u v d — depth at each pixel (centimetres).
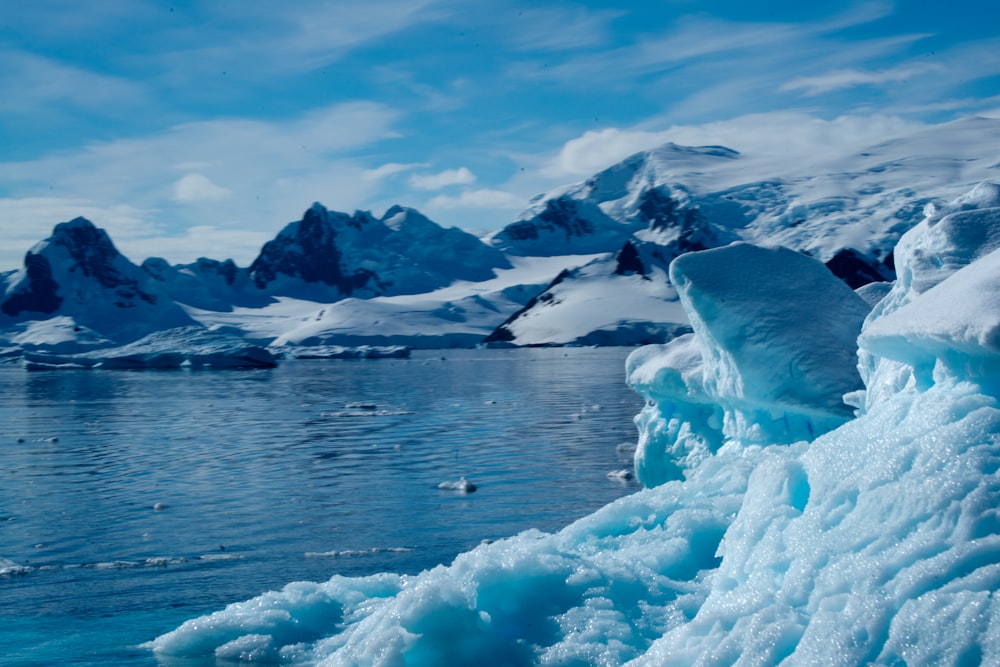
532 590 726
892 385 860
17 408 4016
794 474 659
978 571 495
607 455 2219
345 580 837
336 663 680
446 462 2162
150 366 8188
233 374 7031
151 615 966
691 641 587
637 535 851
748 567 639
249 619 774
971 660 468
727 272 1302
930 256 943
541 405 3778
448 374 6569
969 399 585
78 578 1150
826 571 564
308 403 4138
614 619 688
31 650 827
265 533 1415
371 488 1817
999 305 581
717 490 901
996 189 1134
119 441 2738
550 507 1576
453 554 1252
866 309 1319
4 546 1354
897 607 511
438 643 669
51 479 2008
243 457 2336
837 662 504
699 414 1488
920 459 567
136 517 1566
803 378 1222
